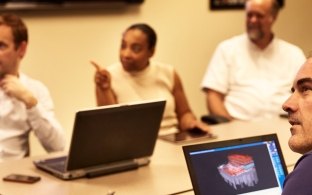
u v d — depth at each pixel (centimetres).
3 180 216
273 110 382
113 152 225
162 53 437
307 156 138
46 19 379
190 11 446
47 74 385
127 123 224
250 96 384
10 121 273
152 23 428
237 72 389
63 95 394
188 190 206
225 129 310
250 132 301
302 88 145
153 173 226
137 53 305
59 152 268
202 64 461
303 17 517
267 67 388
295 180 134
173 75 329
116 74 313
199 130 296
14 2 361
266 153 181
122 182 215
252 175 176
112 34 409
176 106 331
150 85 317
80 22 393
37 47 378
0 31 263
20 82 269
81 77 400
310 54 154
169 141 281
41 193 201
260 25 379
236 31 477
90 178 220
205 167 169
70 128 400
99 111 212
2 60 264
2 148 270
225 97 396
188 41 450
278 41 393
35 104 265
